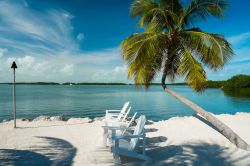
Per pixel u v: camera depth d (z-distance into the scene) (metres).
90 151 5.96
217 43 6.49
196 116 11.43
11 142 6.91
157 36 7.39
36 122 10.52
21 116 16.97
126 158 5.22
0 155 5.66
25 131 8.51
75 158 5.44
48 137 7.57
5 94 46.44
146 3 8.31
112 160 5.25
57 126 9.52
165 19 7.99
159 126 9.38
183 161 5.07
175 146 6.22
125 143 5.38
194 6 7.60
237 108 23.39
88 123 10.21
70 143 6.83
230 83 68.94
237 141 6.05
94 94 50.03
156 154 5.62
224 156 5.35
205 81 7.02
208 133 7.89
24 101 29.38
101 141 6.94
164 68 8.24
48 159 5.37
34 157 5.52
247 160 5.03
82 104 26.22
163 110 21.36
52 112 19.36
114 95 46.03
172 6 8.13
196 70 7.00
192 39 7.21
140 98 37.03
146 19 8.69
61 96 41.28
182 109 22.22
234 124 9.84
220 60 6.73
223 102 29.69
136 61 7.23
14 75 9.11
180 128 8.90
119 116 8.84
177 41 7.92
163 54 8.14
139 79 7.82
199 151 5.76
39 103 27.06
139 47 7.01
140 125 5.17
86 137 7.59
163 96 42.91
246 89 65.69
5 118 15.96
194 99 34.75
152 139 7.12
